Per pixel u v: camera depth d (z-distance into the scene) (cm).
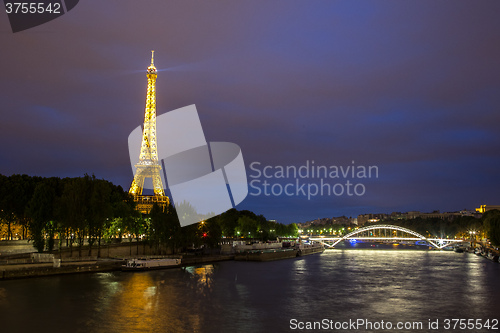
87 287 10106
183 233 16638
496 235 19962
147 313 7969
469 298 9900
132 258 14662
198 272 13825
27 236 15675
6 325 6994
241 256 19162
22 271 10869
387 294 10306
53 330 6806
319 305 8988
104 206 13738
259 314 8125
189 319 7650
